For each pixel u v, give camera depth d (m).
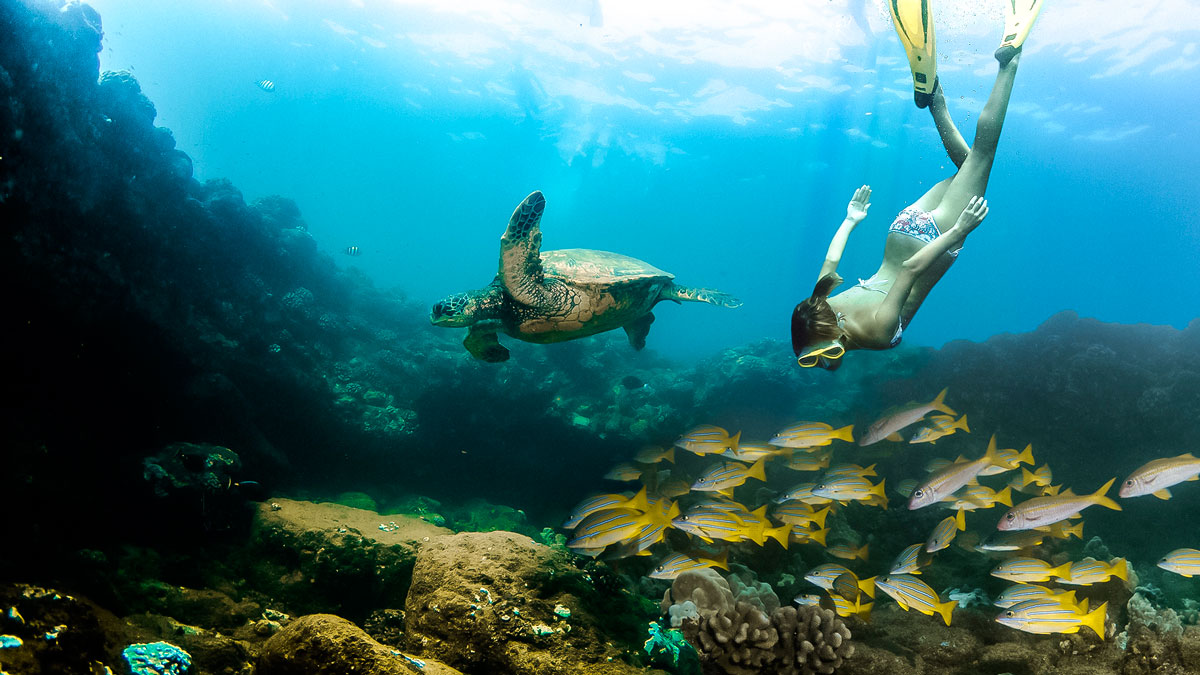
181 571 6.09
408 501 11.99
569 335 5.88
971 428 12.04
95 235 7.59
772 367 17.72
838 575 5.57
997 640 6.34
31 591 3.04
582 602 4.32
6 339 6.33
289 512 7.04
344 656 3.06
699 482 5.92
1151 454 10.43
